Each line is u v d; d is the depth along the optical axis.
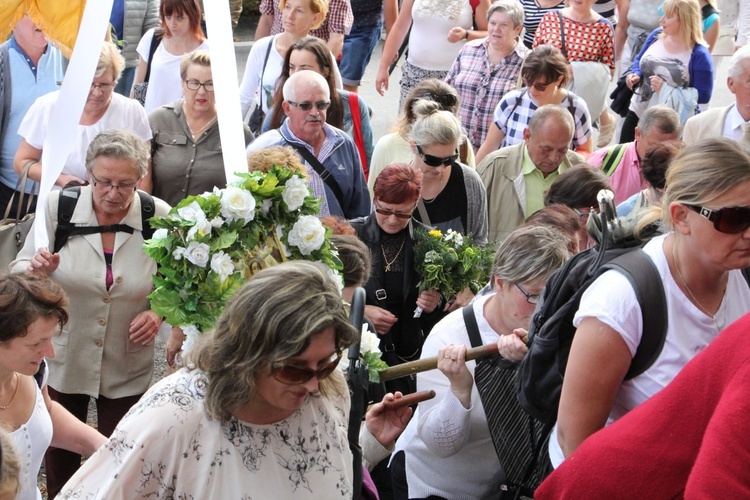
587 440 2.22
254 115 6.99
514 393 3.13
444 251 4.36
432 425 3.14
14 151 5.84
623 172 5.65
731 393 1.86
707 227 2.32
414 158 5.42
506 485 3.16
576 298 2.56
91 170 4.02
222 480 2.23
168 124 5.61
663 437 2.10
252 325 2.11
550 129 5.32
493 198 5.53
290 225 3.15
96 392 4.22
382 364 3.09
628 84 7.67
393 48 8.72
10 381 3.12
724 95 11.60
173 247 2.92
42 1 5.14
